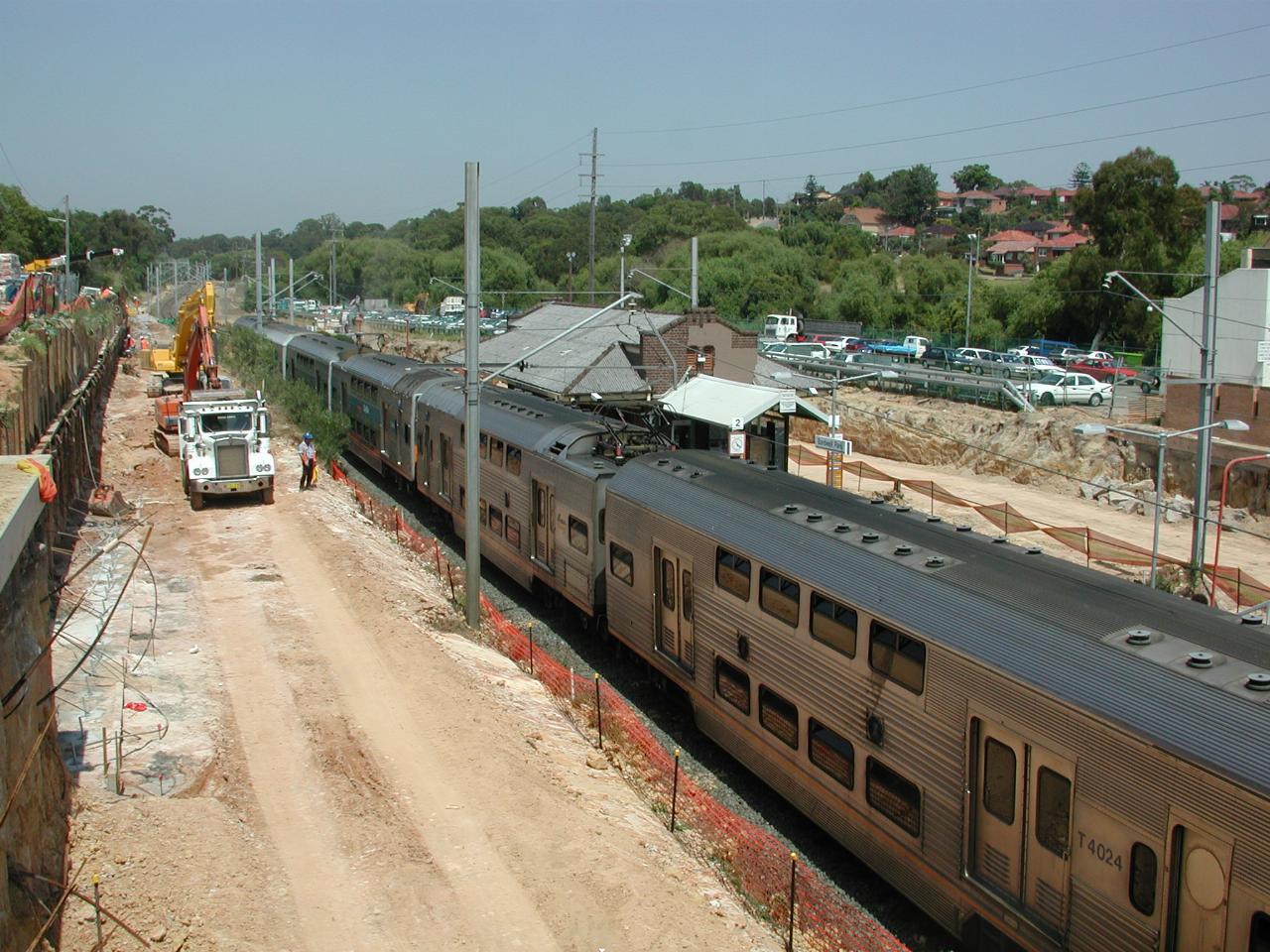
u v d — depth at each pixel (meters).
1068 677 9.41
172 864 10.44
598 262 102.06
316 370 47.56
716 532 14.96
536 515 22.23
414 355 73.06
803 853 13.34
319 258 128.38
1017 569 11.53
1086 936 9.13
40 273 44.22
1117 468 39.28
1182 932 8.27
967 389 49.44
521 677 18.17
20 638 9.73
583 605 19.88
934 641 10.81
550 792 12.87
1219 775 7.90
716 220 109.00
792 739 13.40
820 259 95.88
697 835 13.16
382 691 15.60
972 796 10.41
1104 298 61.62
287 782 12.66
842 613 12.31
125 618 18.61
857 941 10.66
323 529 25.98
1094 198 61.53
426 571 25.33
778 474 16.81
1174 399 39.28
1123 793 8.72
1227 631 9.59
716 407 32.97
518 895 10.55
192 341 34.72
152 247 158.00
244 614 19.19
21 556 10.13
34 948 8.20
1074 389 47.06
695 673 15.80
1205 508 22.09
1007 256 115.50
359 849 11.25
